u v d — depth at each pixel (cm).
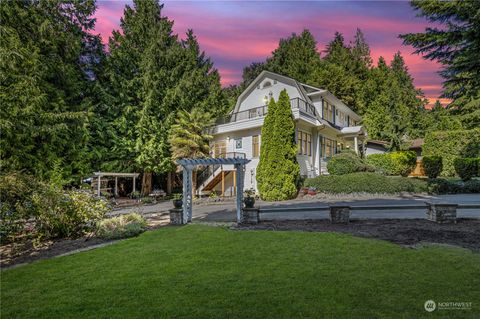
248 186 2017
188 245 638
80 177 1661
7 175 730
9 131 1160
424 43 856
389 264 459
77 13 1888
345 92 3544
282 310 322
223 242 650
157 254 575
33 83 1283
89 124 1817
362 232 691
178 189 2634
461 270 424
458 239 597
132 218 871
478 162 1753
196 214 1224
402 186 1571
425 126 3603
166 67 2419
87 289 406
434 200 1283
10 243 718
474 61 794
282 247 584
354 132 2406
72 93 1764
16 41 1255
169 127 2205
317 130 2147
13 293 400
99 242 713
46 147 1390
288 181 1617
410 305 326
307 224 829
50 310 345
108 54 2214
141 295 379
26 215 715
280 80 2205
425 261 466
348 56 4266
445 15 800
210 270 468
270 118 1700
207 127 2248
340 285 385
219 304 343
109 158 2111
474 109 2147
